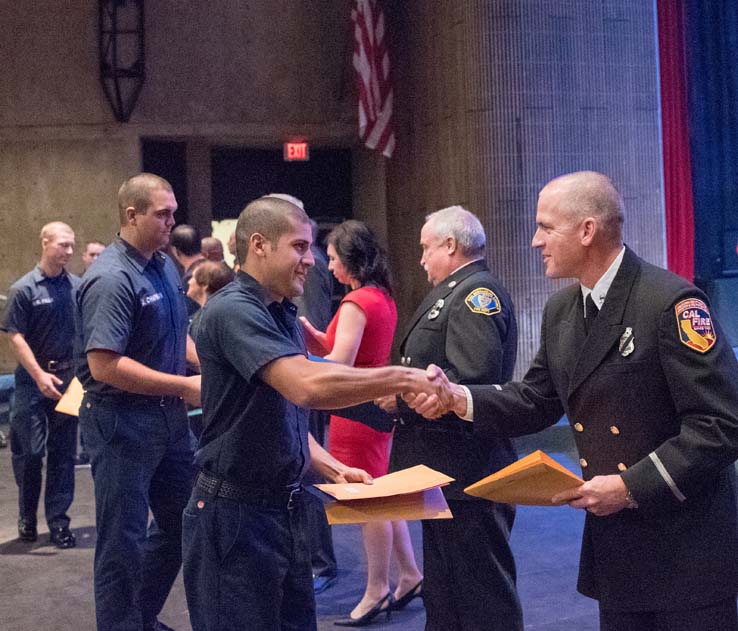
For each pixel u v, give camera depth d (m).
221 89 9.70
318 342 3.88
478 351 2.89
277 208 2.41
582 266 2.26
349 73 9.86
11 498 6.36
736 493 2.23
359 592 4.30
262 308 2.38
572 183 2.26
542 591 4.22
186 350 3.69
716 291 8.63
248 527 2.41
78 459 7.25
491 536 3.04
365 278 3.82
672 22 8.17
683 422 2.09
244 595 2.40
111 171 9.63
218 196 10.78
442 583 3.07
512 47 7.69
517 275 7.71
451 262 3.09
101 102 9.60
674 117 8.22
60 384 5.10
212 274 4.36
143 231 3.37
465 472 2.99
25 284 5.23
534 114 7.73
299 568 2.50
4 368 9.54
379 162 9.99
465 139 7.84
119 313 3.27
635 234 7.96
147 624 3.58
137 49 9.51
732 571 2.16
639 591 2.18
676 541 2.14
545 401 2.51
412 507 2.36
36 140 9.58
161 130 9.64
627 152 7.93
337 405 2.30
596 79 7.84
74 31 9.54
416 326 3.08
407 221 9.45
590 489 2.10
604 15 7.83
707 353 2.06
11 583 4.61
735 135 8.43
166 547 3.56
